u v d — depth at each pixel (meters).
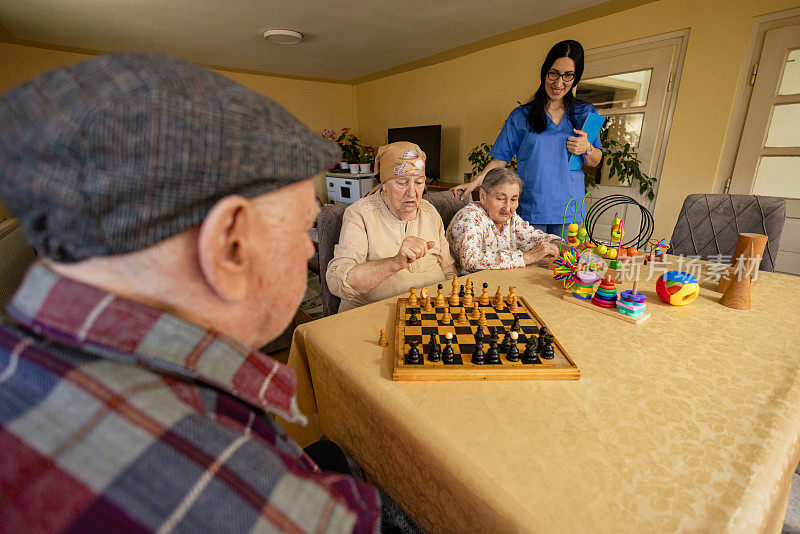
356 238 1.31
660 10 2.68
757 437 0.55
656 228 2.97
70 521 0.20
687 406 0.61
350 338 0.85
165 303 0.27
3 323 0.25
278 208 0.30
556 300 1.08
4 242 1.44
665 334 0.86
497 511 0.45
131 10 2.79
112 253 0.23
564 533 0.42
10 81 3.79
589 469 0.50
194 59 4.34
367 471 0.76
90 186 0.21
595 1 2.70
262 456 0.26
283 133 0.28
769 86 2.35
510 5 2.78
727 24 2.41
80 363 0.24
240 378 0.31
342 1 2.71
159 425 0.23
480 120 4.21
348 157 5.87
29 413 0.22
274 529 0.23
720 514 0.43
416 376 0.69
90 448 0.21
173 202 0.23
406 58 4.35
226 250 0.28
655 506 0.44
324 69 4.98
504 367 0.70
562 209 2.27
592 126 2.11
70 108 0.20
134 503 0.21
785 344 0.81
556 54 1.96
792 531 1.06
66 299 0.24
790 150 2.35
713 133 2.58
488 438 0.55
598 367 0.73
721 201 1.68
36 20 3.00
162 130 0.22
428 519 0.60
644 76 2.86
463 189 2.09
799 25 2.19
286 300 0.35
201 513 0.22
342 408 0.79
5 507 0.19
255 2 2.70
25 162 0.21
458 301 1.05
